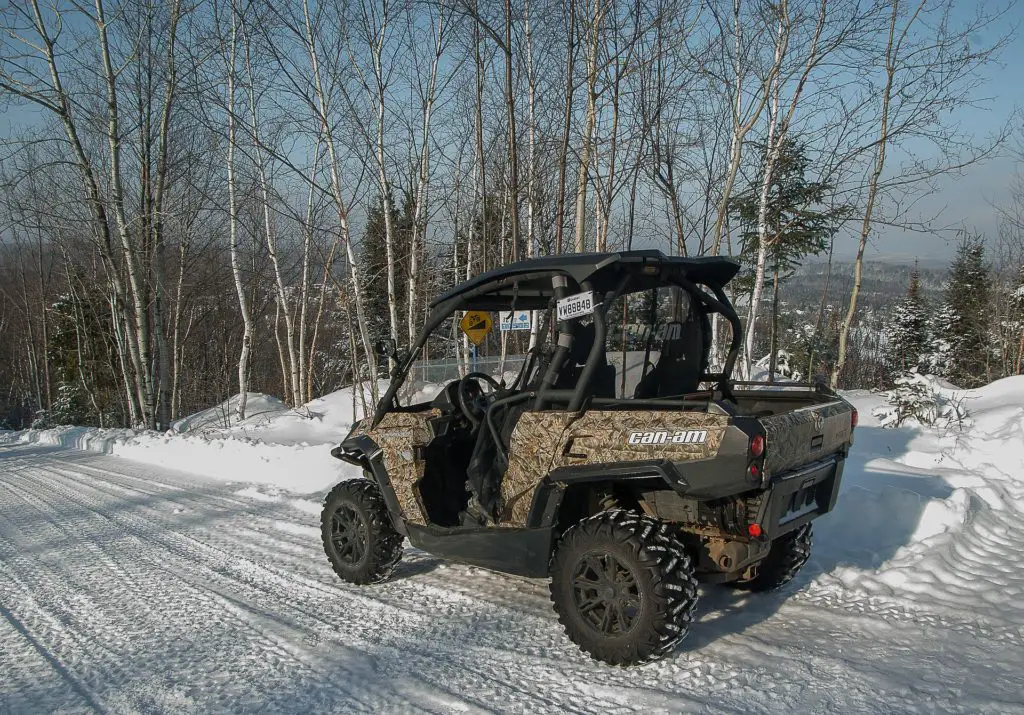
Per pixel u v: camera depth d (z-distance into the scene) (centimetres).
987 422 951
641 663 385
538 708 350
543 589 535
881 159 1132
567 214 1410
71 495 1040
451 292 505
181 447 1275
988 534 595
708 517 408
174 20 1650
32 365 4625
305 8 1205
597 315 420
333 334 3762
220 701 374
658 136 1048
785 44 994
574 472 410
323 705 365
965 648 394
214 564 639
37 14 1573
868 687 352
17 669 430
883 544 576
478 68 1225
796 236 1273
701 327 514
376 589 549
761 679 366
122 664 429
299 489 980
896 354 3850
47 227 1859
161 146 1745
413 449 518
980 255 3469
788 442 389
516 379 495
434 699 366
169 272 2547
